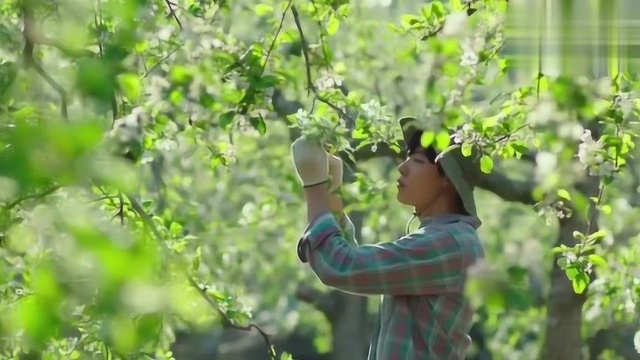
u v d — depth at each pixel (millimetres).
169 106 5594
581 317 8508
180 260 2680
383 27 9500
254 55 5270
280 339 18266
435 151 4078
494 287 2395
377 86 9320
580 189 5645
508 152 4559
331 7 5801
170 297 1793
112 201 4586
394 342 3916
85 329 4785
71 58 1885
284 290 15344
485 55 4727
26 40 2104
